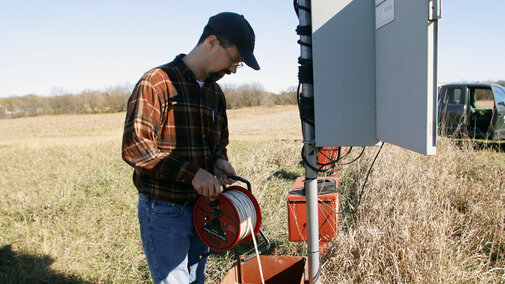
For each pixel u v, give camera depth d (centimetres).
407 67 145
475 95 1009
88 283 342
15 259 381
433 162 537
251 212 212
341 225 408
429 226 344
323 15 174
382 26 166
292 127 2031
